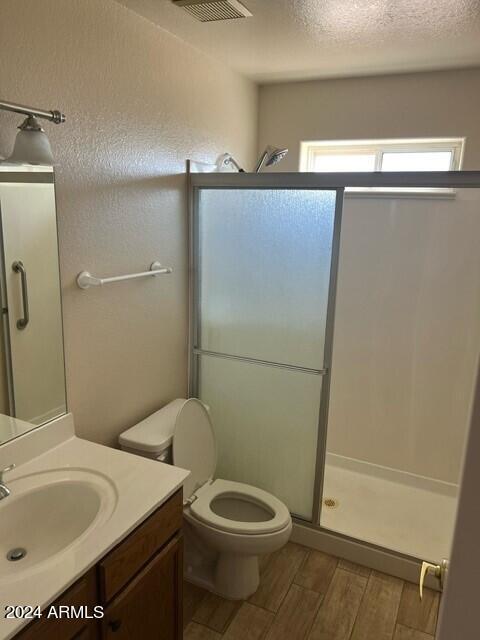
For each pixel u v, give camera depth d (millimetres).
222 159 2523
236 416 2574
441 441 3004
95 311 1873
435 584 2217
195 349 2580
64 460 1634
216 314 2510
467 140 2535
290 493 2516
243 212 2336
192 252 2461
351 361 3137
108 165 1830
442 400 2955
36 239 1572
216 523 2000
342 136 2771
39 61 1491
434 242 2787
